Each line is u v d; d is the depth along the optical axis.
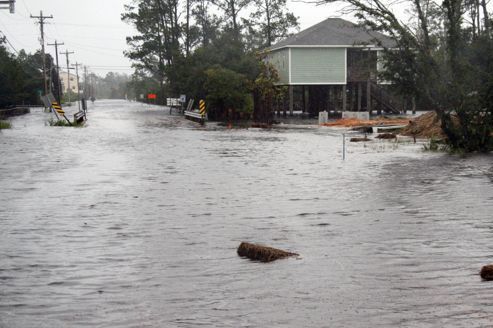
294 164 21.97
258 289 7.25
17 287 7.47
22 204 13.79
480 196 14.38
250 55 67.94
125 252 9.27
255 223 11.45
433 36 27.02
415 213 12.27
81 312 6.52
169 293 7.15
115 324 6.14
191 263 8.56
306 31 67.25
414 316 6.18
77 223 11.59
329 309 6.45
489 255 8.73
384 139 34.62
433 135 34.94
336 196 14.65
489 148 26.14
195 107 72.62
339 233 10.45
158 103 128.50
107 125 51.69
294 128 47.72
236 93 62.53
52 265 8.54
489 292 6.93
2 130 43.69
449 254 8.81
